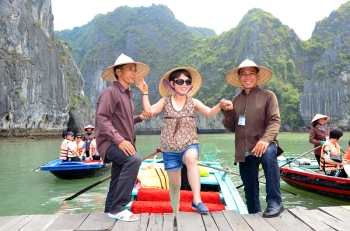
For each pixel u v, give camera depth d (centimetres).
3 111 3819
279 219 295
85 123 5762
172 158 321
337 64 6812
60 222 290
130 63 330
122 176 302
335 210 314
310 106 6825
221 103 323
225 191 483
